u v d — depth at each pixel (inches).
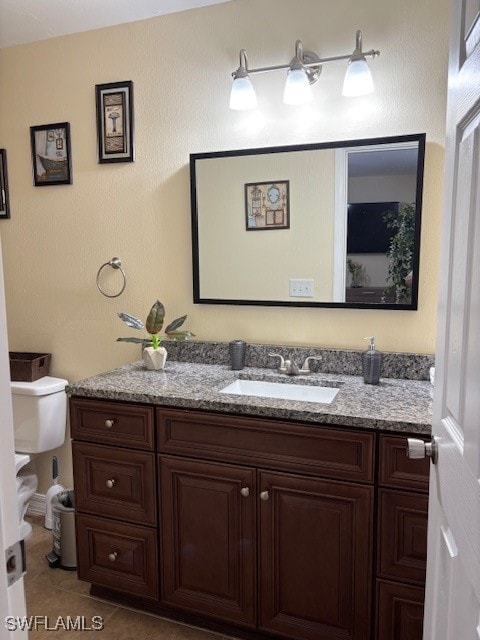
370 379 73.5
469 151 32.0
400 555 59.0
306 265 81.5
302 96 74.5
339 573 62.2
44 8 83.4
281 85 79.9
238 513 66.6
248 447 64.9
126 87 89.0
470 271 31.0
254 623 67.6
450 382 36.4
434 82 71.8
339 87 76.7
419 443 42.1
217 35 82.7
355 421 58.8
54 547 89.1
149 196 90.4
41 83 95.6
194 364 88.1
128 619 75.0
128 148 90.2
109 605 78.0
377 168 75.8
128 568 74.1
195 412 67.0
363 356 74.3
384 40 73.5
